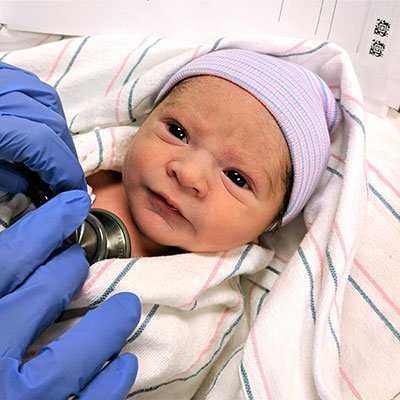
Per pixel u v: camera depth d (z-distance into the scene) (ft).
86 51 2.56
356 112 2.29
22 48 2.68
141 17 2.57
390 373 2.28
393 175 2.48
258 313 2.31
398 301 2.37
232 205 2.08
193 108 2.08
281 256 2.54
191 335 2.09
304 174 2.19
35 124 1.84
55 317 1.71
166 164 2.06
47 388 1.53
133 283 1.90
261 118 2.07
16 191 1.89
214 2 2.53
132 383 1.74
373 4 2.45
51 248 1.70
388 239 2.43
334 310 2.15
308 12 2.53
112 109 2.45
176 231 2.10
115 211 2.29
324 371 2.03
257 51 2.42
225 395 2.16
